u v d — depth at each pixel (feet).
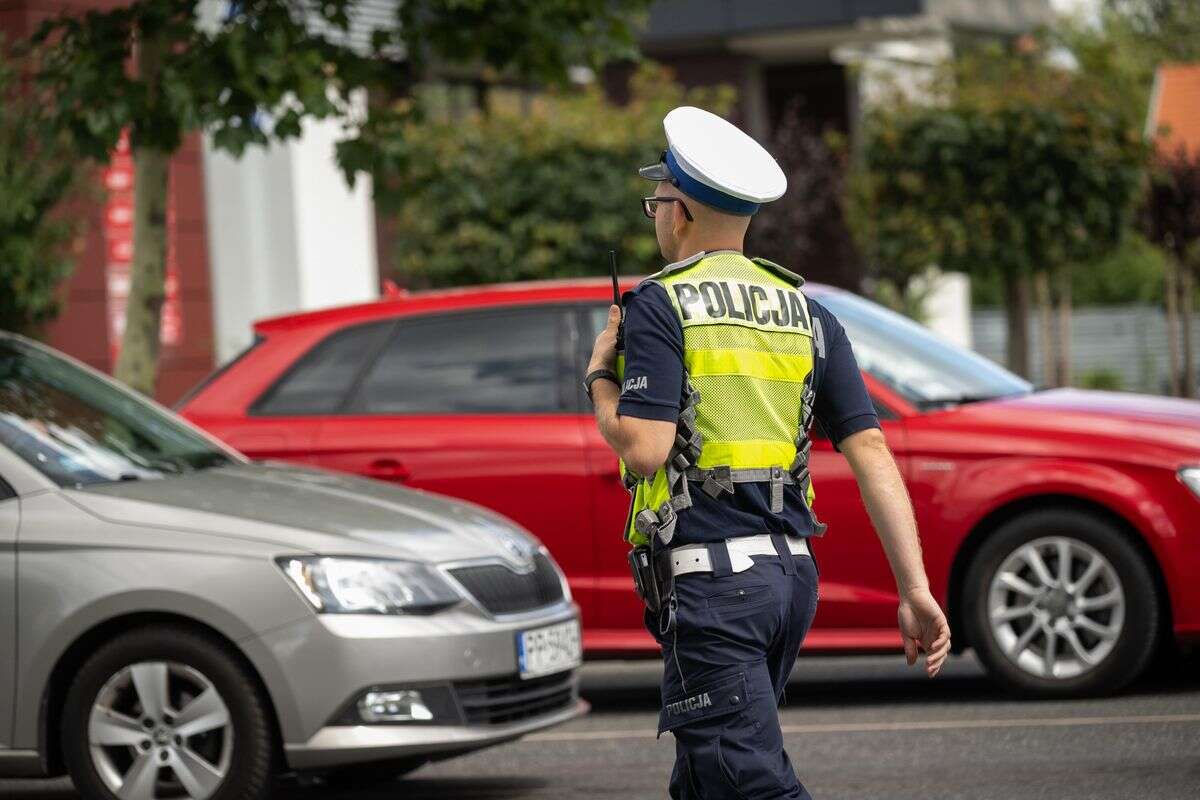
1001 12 259.80
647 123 181.88
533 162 177.47
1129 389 291.99
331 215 177.17
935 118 185.98
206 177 171.12
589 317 84.12
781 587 39.60
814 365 41.01
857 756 69.36
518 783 68.85
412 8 102.58
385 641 59.67
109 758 60.70
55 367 73.46
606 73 233.96
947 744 70.49
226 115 93.25
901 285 197.16
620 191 178.29
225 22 96.22
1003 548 77.77
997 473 77.15
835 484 78.13
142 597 59.72
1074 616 77.15
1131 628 76.28
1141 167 188.03
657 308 39.60
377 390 84.53
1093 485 75.92
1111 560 76.43
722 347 39.73
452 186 175.01
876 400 79.82
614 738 77.36
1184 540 74.95
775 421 40.16
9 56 100.37
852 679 89.71
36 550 60.90
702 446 39.50
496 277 179.11
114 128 93.30
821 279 218.59
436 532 63.82
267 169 173.58
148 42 96.37
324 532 61.26
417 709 60.18
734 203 40.50
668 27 232.94
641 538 40.42
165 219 101.09
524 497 81.30
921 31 237.25
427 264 180.24
